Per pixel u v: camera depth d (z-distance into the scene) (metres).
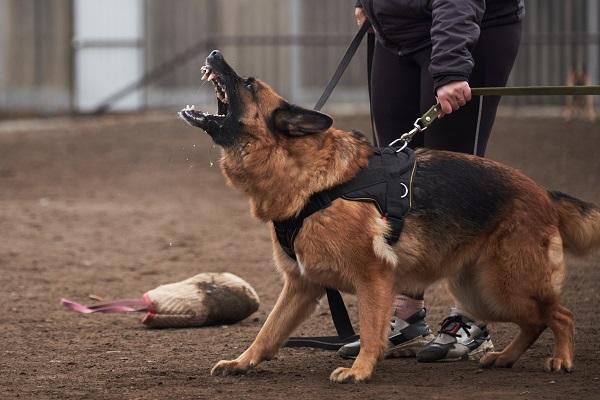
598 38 33.25
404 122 9.39
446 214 8.16
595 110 34.78
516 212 8.25
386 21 9.06
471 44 8.42
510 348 8.58
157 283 13.26
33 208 19.83
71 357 9.23
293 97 37.56
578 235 8.58
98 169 25.08
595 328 10.22
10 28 36.97
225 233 17.11
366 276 7.91
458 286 8.66
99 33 37.19
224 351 9.44
